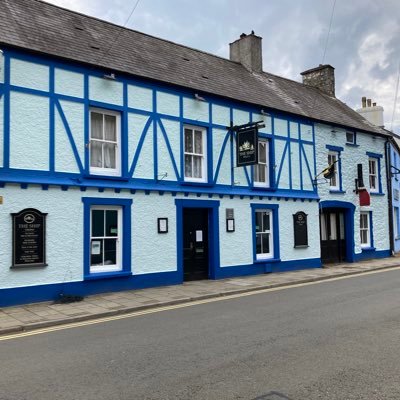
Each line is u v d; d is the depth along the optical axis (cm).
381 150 2000
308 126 1638
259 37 1803
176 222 1209
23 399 432
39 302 946
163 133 1204
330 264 1712
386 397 414
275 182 1491
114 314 854
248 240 1394
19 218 933
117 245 1105
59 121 1012
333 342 599
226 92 1391
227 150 1366
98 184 1054
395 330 657
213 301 982
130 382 469
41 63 998
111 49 1215
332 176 1611
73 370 514
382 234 1962
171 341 630
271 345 592
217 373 488
